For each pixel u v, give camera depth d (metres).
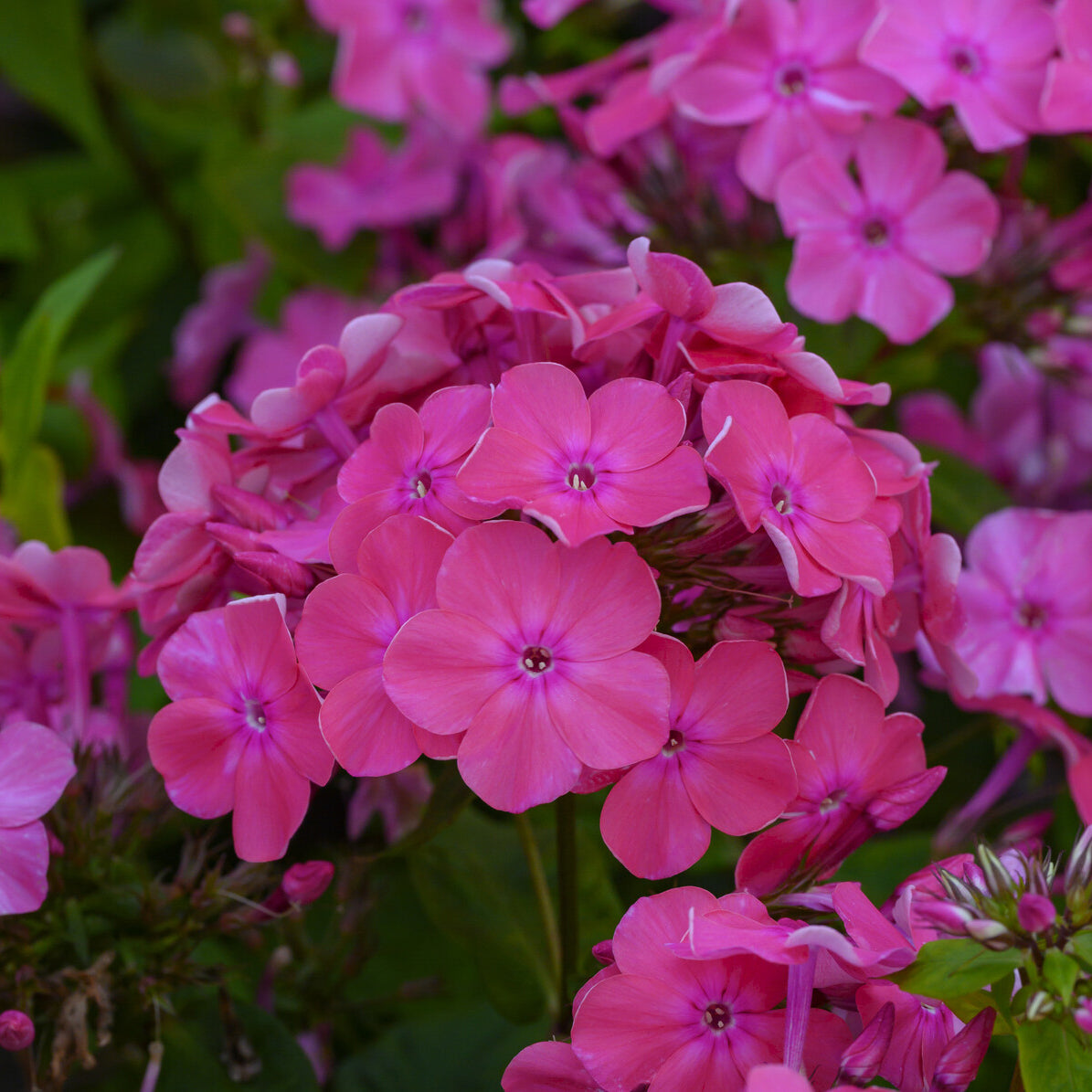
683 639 0.55
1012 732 0.60
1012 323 0.62
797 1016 0.52
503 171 0.67
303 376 0.55
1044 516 0.59
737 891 0.54
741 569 0.54
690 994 0.53
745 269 0.61
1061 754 0.64
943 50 0.59
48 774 0.55
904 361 0.62
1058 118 0.59
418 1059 0.58
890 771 0.54
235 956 0.59
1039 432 0.66
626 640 0.53
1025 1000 0.52
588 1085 0.53
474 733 0.53
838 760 0.54
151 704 0.62
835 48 0.59
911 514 0.55
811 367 0.54
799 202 0.59
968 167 0.61
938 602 0.55
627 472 0.53
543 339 0.55
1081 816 0.58
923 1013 0.53
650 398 0.54
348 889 0.58
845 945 0.51
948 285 0.59
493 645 0.53
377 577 0.53
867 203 0.59
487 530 0.53
